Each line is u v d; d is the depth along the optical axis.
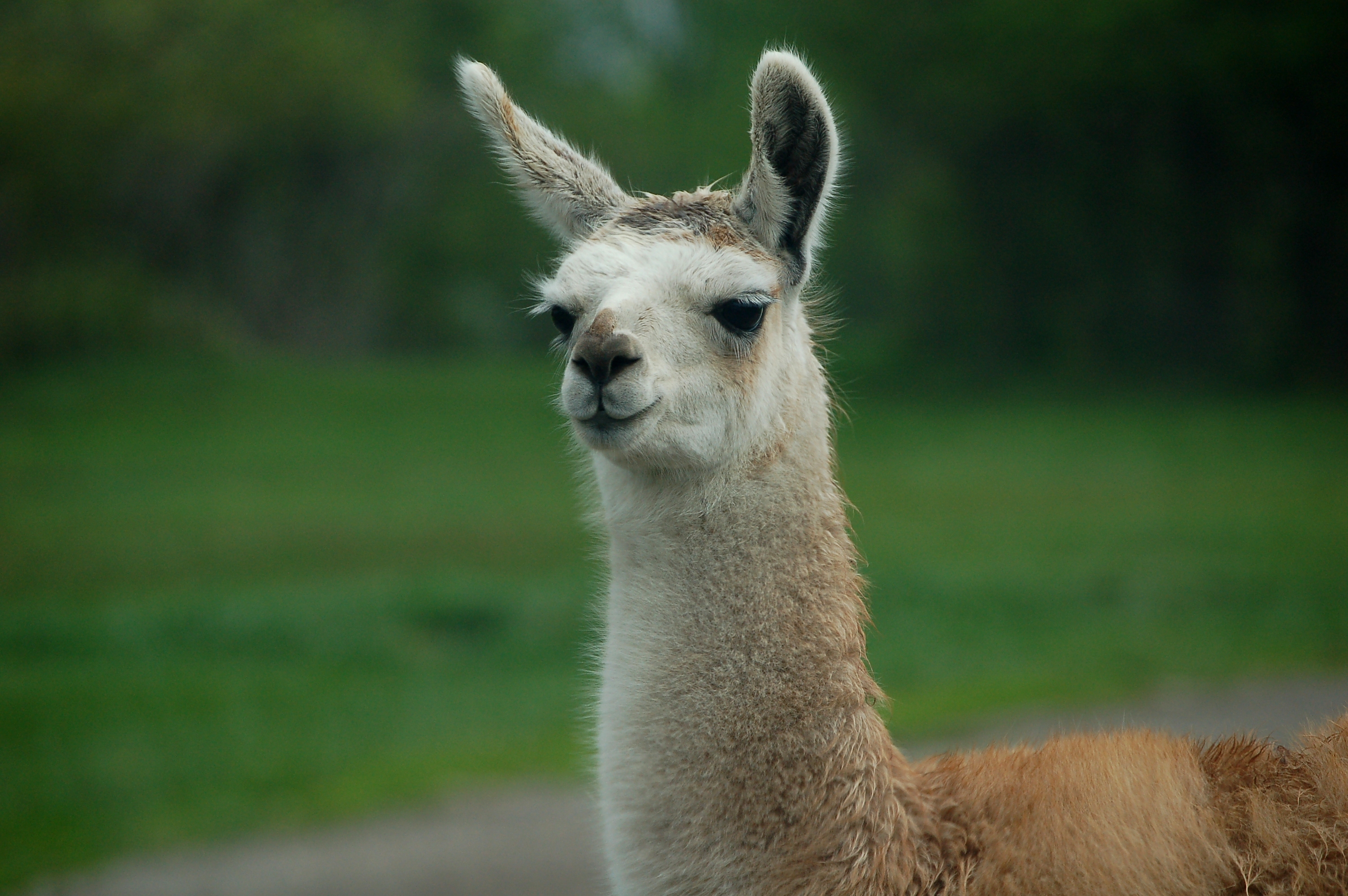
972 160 175.25
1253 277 162.00
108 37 199.00
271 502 101.81
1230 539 75.19
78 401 169.25
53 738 45.03
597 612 19.06
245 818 37.66
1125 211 167.50
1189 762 15.16
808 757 15.29
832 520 16.94
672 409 16.34
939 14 161.88
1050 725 41.78
